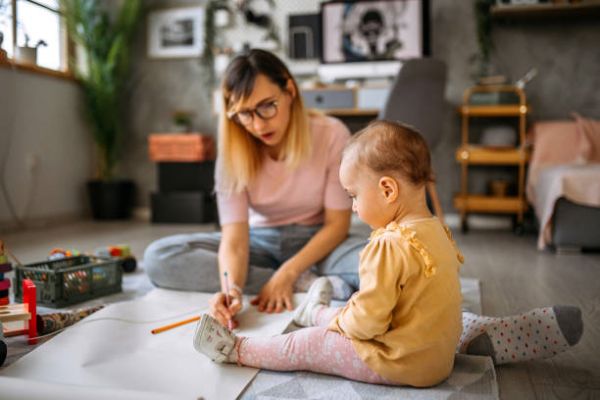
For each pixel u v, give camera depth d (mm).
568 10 3330
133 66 4348
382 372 943
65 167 4031
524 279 2006
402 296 926
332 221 1567
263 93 1370
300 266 1456
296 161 1523
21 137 3539
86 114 4234
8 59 1866
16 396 831
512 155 3348
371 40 3742
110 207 4141
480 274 2105
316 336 1016
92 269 1631
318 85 3572
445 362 951
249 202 1650
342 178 1016
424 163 966
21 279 1562
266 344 1038
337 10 3789
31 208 3670
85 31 3957
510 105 3410
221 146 1547
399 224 952
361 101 3477
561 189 2621
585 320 1444
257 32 4055
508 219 3688
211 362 1053
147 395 812
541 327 1080
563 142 3311
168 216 3941
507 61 3617
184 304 1420
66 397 818
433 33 3738
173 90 4285
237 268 1447
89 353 1075
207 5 4145
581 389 984
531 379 1033
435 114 2984
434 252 924
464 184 3463
